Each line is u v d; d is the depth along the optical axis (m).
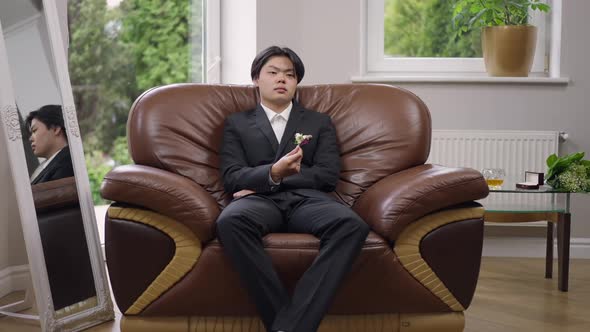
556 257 4.20
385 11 4.39
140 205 2.41
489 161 4.14
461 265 2.48
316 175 2.70
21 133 2.69
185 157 2.75
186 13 4.39
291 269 2.38
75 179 2.90
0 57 2.66
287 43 4.20
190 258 2.39
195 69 4.45
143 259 2.40
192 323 2.44
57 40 2.96
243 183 2.62
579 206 4.18
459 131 4.13
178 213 2.36
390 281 2.42
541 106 4.19
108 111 4.16
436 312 2.49
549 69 4.33
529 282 3.59
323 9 4.21
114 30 4.13
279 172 2.56
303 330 2.23
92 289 2.87
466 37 4.41
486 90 4.20
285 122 2.82
